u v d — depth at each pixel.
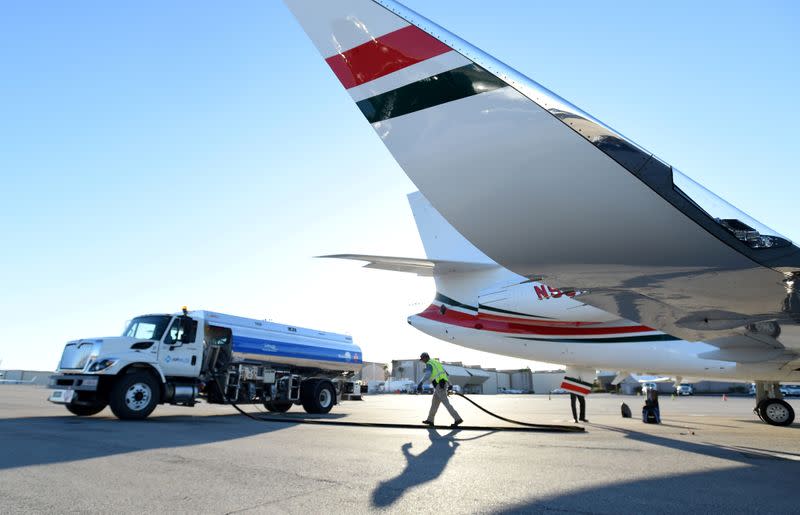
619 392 84.88
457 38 4.75
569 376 13.80
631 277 5.50
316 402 15.54
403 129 4.90
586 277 5.54
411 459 6.09
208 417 12.93
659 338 12.64
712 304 6.17
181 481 4.63
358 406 25.03
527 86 4.50
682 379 16.12
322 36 5.08
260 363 14.57
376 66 4.95
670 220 4.59
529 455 6.53
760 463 6.13
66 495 4.08
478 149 4.69
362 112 5.03
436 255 15.84
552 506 3.92
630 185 4.47
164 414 14.05
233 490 4.31
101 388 11.31
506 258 5.18
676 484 4.79
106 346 11.21
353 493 4.26
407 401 36.38
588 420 14.21
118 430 8.77
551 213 4.71
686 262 5.07
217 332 13.89
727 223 4.54
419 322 15.82
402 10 4.87
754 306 6.10
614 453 6.82
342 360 16.97
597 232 4.75
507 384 106.12
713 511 3.84
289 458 5.99
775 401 13.16
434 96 4.77
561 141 4.46
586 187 4.55
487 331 14.41
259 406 19.73
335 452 6.56
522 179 4.63
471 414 18.09
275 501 3.97
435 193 4.90
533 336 13.83
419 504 3.93
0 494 4.09
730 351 10.98
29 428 8.97
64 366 12.11
